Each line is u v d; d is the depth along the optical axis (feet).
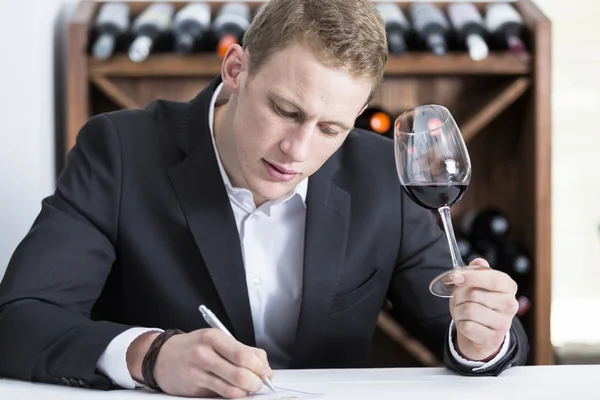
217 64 10.66
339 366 7.02
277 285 6.97
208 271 6.63
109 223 6.68
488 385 5.32
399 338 11.00
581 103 12.78
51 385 5.33
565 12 12.70
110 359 5.22
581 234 12.85
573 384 5.35
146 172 6.80
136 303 6.81
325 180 6.95
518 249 11.03
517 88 10.85
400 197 7.25
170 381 5.00
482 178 11.69
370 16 5.56
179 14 10.76
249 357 4.89
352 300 7.02
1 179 9.31
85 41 10.52
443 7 11.60
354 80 5.49
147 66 10.67
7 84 9.32
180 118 7.07
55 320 5.57
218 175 6.70
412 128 5.73
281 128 5.62
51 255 6.24
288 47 5.44
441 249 7.38
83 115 10.55
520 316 11.20
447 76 11.61
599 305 12.87
